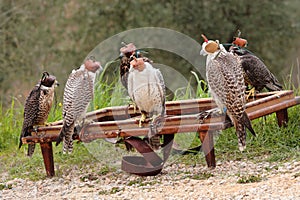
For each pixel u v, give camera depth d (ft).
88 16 71.26
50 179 35.86
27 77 69.67
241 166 34.53
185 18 71.05
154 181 33.04
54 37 71.10
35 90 35.29
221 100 32.71
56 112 46.47
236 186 29.84
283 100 38.19
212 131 34.22
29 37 70.85
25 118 35.37
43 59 70.59
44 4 71.15
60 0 71.26
